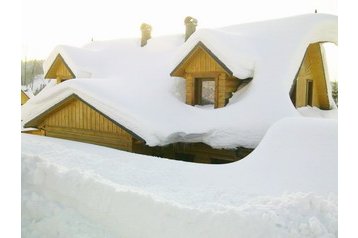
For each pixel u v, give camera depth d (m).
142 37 17.47
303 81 12.50
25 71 54.03
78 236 4.39
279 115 9.59
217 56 10.57
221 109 10.57
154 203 4.57
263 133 9.39
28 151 8.29
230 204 5.29
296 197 4.70
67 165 7.20
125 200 4.71
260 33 12.29
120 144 11.50
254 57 11.02
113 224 4.59
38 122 14.06
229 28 14.02
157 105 11.68
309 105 13.22
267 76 10.61
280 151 6.81
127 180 6.51
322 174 5.95
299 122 7.18
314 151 6.43
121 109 10.95
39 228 4.62
